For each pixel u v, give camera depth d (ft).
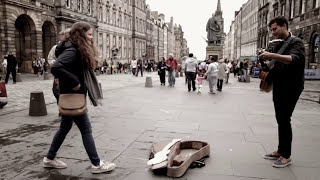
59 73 12.43
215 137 20.71
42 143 18.66
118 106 33.88
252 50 231.09
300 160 16.28
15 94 44.37
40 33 108.06
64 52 12.80
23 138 19.76
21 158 15.98
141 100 39.37
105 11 167.94
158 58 332.19
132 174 14.07
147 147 18.17
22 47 108.88
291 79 14.93
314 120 27.22
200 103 37.27
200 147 16.92
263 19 181.57
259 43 191.21
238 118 27.61
